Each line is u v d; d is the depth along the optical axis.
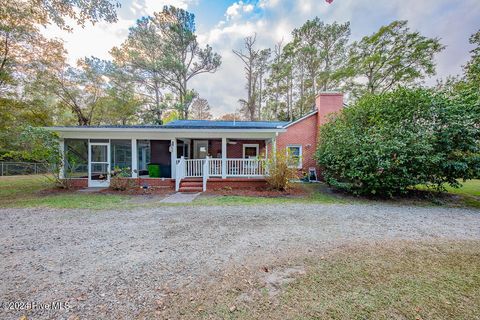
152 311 2.03
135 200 7.58
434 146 7.59
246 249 3.44
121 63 21.52
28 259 3.10
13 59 14.08
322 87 24.20
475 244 3.70
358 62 22.41
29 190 9.43
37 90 16.50
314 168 13.20
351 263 2.99
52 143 9.29
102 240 3.82
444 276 2.68
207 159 9.92
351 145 8.17
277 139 13.55
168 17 21.34
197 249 3.44
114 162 10.60
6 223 4.81
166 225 4.68
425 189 9.07
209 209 6.18
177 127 10.48
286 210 6.12
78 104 21.39
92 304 2.13
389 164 7.27
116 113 22.53
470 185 11.46
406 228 4.59
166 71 21.98
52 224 4.74
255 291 2.35
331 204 7.07
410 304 2.15
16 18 12.23
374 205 7.04
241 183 9.99
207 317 1.95
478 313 2.03
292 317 1.95
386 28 20.28
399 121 7.90
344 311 2.04
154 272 2.74
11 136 15.13
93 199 7.63
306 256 3.19
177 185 9.42
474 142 7.20
